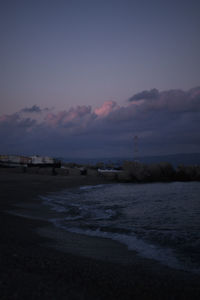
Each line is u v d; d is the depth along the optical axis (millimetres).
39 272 4648
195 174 56719
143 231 10188
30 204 18656
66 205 18812
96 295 3930
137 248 7766
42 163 68000
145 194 28047
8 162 65438
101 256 6715
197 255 7066
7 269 4578
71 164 92000
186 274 5508
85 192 30047
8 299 3352
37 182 38188
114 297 3957
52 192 28266
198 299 4152
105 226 11219
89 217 13875
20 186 32438
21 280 4094
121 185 43031
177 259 6699
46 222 11977
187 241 8594
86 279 4602
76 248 7465
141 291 4324
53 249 7043
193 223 12148
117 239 8945
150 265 6102
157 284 4738
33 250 6566
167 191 32000
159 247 7891
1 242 7180
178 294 4316
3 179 40656
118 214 14969
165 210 16609
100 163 90375
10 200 20625
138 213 15359
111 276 4953
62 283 4219
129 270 5543
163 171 56688
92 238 9023
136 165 55688
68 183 40156
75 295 3791
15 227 10031
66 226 11203
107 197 24875
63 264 5426
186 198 24109
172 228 10914
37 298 3488
